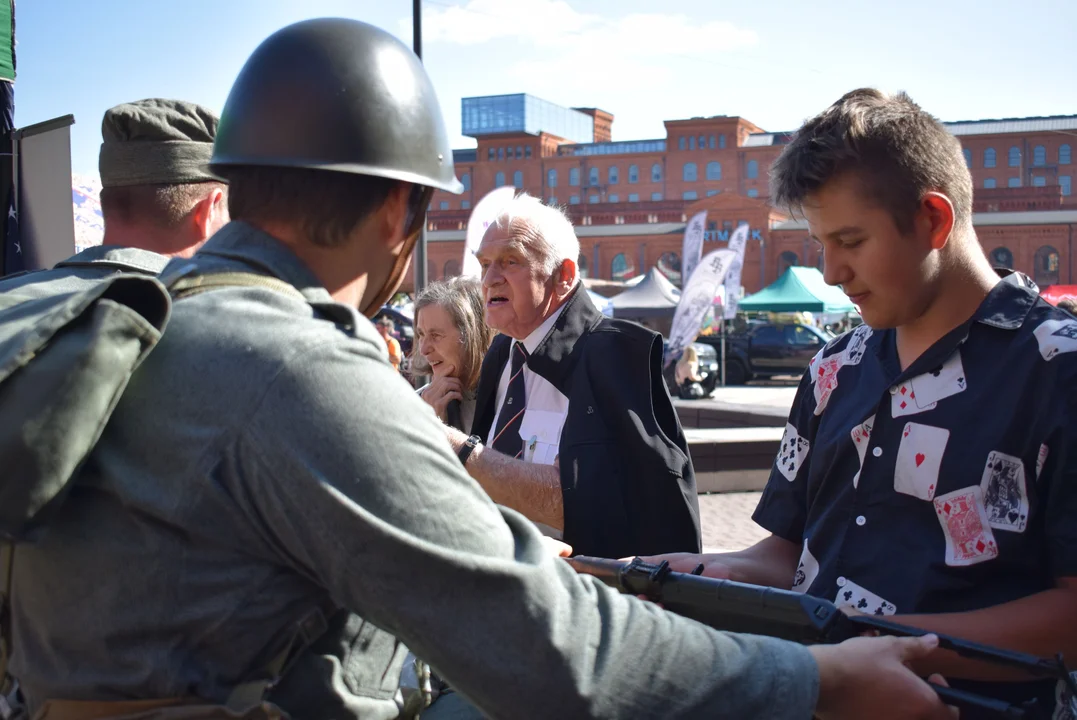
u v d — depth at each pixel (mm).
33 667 1171
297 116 1212
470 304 3273
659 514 2518
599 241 71938
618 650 1090
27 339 1062
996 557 1538
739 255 24641
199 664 1104
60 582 1131
